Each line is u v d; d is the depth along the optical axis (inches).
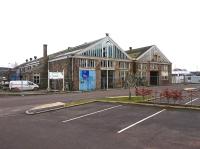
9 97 1126.4
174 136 382.9
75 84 1654.8
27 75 2436.0
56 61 1888.5
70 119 537.6
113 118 534.9
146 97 889.5
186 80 2906.0
